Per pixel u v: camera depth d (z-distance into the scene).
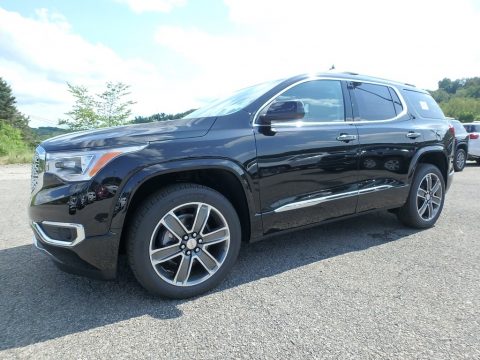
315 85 3.27
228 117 2.76
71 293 2.60
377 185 3.58
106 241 2.25
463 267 3.03
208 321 2.22
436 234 3.96
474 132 12.98
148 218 2.33
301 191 3.02
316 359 1.85
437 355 1.87
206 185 2.78
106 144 2.28
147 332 2.11
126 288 2.67
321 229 4.15
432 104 4.48
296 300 2.48
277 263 3.15
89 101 19.81
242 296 2.54
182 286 2.48
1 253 3.42
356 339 2.01
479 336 2.04
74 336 2.07
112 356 1.89
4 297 2.54
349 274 2.90
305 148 2.99
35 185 2.45
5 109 63.34
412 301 2.45
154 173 2.31
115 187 2.22
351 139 3.30
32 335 2.08
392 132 3.66
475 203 5.61
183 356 1.88
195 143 2.49
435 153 4.18
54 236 2.30
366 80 3.73
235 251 2.70
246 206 2.78
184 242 2.48
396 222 4.44
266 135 2.82
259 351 1.92
